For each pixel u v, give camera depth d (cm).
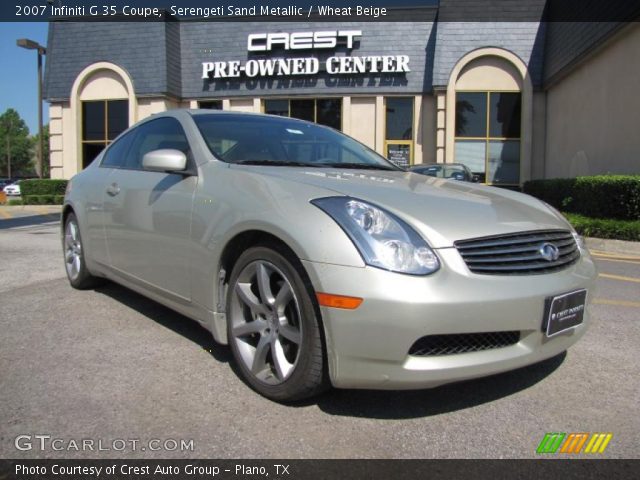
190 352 319
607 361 316
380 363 219
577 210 1030
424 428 235
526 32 1608
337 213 233
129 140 411
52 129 1950
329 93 1750
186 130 343
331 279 222
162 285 328
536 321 237
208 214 285
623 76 1118
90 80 1903
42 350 321
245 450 216
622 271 630
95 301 429
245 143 339
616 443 225
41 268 571
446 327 216
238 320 275
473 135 1650
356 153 387
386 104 1739
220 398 260
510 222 254
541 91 1611
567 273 258
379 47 1716
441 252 226
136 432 228
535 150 1630
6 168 10594
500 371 235
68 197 459
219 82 1842
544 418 246
